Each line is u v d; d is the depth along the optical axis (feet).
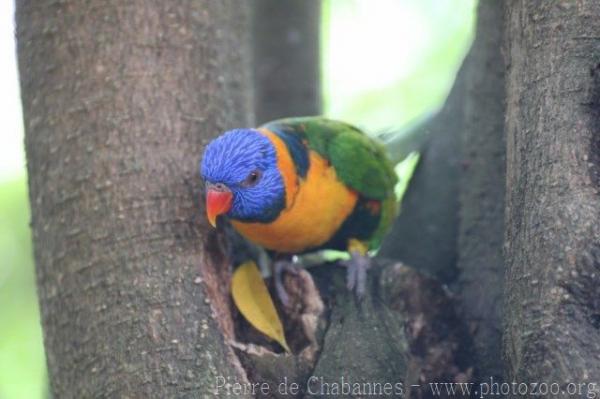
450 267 25.66
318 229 24.89
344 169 24.82
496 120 24.03
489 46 24.03
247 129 23.47
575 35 18.51
